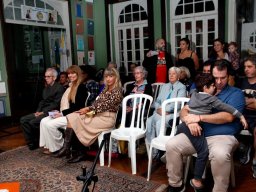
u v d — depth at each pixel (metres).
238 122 2.10
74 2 5.65
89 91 3.44
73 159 2.88
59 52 5.74
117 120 3.11
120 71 6.04
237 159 2.83
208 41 4.79
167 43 5.17
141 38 5.60
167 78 4.23
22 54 5.94
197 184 2.04
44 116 3.38
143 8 5.44
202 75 2.18
